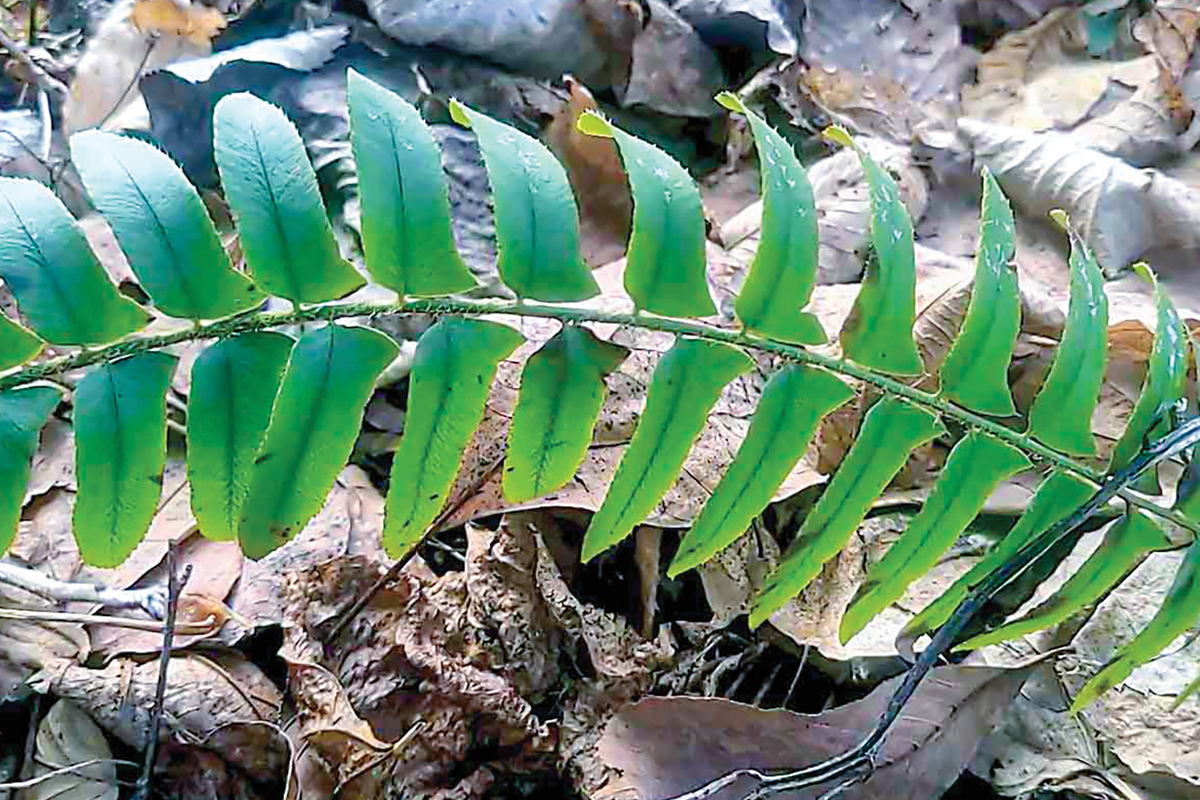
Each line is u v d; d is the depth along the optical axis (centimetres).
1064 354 35
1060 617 37
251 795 39
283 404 33
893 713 37
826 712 39
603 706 40
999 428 35
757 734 38
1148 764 39
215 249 33
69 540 40
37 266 32
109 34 48
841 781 37
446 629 40
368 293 43
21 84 48
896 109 52
